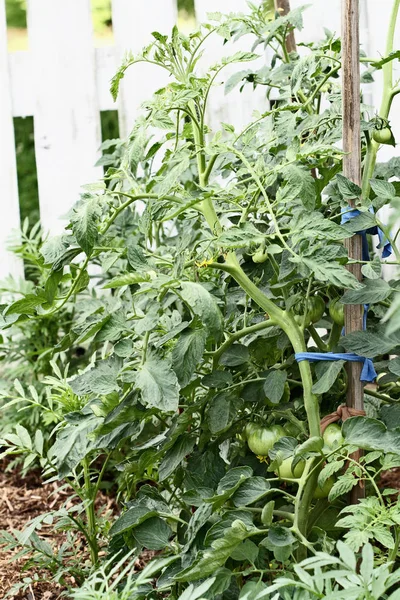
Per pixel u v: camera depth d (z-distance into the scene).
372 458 1.99
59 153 4.30
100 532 2.81
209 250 2.45
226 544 1.88
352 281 1.90
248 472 2.07
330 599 1.55
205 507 2.04
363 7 3.94
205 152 2.21
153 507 2.23
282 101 2.96
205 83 2.28
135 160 2.15
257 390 2.34
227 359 2.34
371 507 1.89
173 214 2.00
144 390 1.98
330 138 2.33
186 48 2.27
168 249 3.02
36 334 3.76
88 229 2.05
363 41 3.96
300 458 1.98
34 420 3.69
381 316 2.56
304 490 2.08
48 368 3.77
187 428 2.38
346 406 2.17
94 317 2.47
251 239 1.99
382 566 1.62
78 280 2.22
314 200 2.03
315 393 2.10
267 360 2.48
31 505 3.46
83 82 4.23
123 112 4.25
